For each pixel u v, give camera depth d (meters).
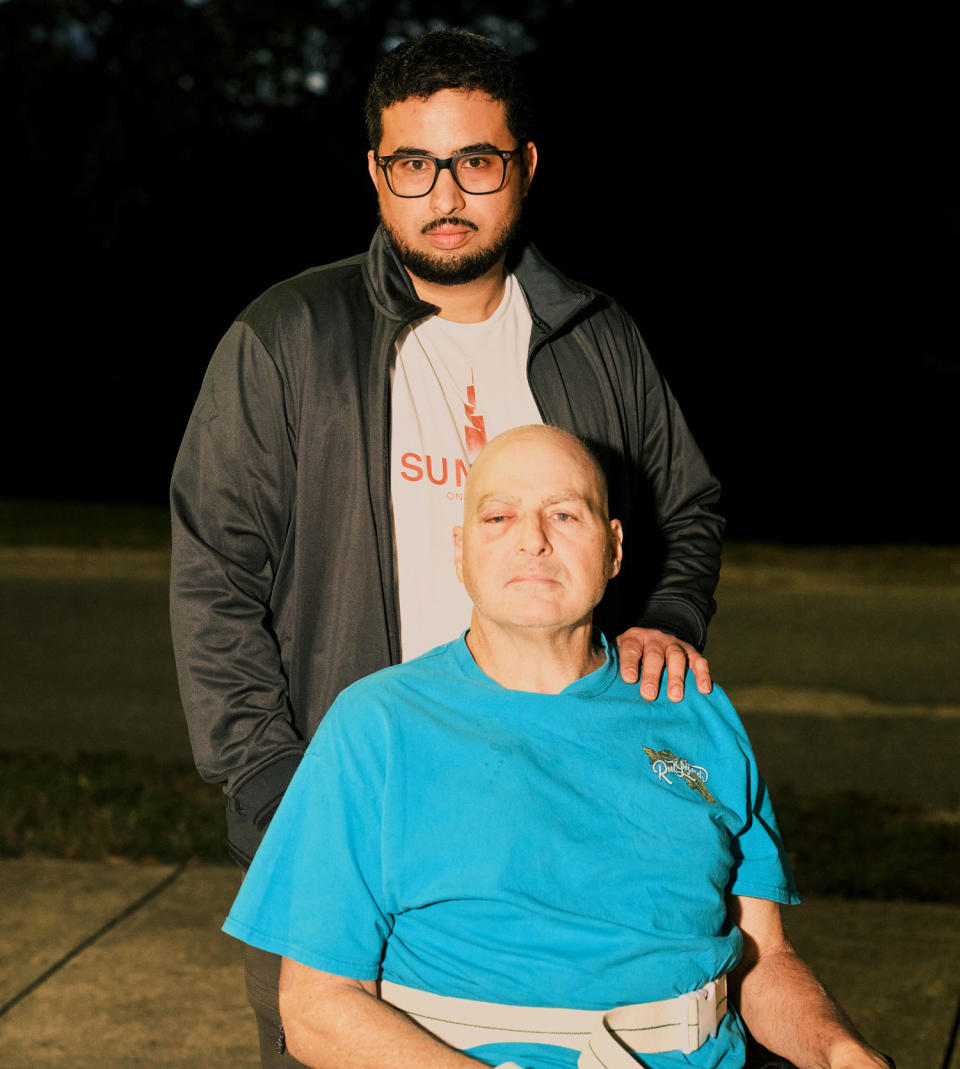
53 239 19.81
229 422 2.25
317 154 19.44
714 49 19.56
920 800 6.23
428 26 20.16
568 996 1.90
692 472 2.69
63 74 18.25
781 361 21.34
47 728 7.31
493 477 2.02
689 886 1.96
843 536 16.17
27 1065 3.49
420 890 1.91
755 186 20.17
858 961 4.12
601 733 2.00
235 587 2.23
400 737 1.94
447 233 2.24
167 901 4.55
